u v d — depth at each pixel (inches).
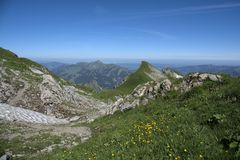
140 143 529.3
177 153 416.8
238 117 493.0
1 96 2020.2
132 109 1241.4
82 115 1879.9
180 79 1136.8
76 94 2800.2
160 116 735.1
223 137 420.5
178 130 524.1
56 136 1051.9
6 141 968.3
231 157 359.9
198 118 573.6
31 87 2278.5
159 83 1301.7
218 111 576.1
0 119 1353.3
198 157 379.6
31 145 922.7
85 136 1060.5
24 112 1697.8
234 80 903.7
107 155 527.2
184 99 919.7
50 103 2146.9
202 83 970.7
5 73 2385.6
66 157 661.3
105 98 3535.9
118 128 826.8
